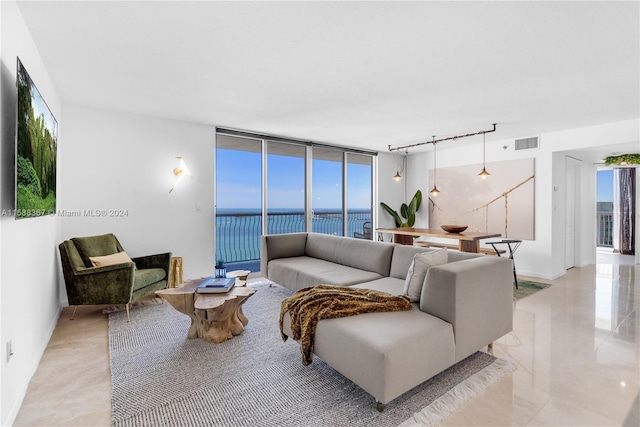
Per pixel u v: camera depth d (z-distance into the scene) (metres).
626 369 2.18
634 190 7.24
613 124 4.29
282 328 2.45
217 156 5.55
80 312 3.35
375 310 2.14
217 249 5.61
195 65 2.62
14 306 1.82
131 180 3.95
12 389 1.75
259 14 1.93
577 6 1.83
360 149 6.40
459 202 6.15
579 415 1.70
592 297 3.91
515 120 4.22
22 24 1.98
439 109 3.77
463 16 1.94
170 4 1.84
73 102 3.54
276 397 1.87
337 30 2.11
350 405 1.79
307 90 3.18
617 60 2.49
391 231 5.23
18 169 1.73
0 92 1.65
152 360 2.31
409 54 2.43
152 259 3.77
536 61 2.52
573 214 5.76
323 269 3.61
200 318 2.63
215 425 1.63
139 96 3.36
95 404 1.82
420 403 1.81
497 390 1.94
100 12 1.92
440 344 1.90
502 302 2.42
